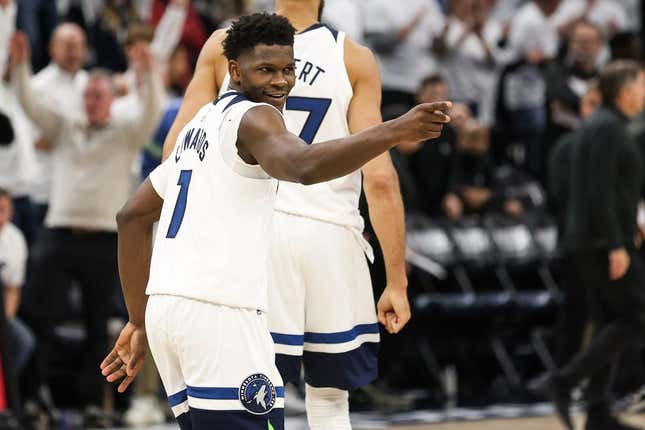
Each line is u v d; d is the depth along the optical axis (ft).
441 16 82.02
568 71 80.94
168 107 61.21
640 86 54.39
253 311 27.43
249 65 27.25
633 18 96.07
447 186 72.95
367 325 34.04
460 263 69.62
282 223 32.99
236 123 26.63
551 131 78.79
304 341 33.58
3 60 61.67
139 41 60.54
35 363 57.93
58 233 60.54
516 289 72.54
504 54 87.25
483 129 74.28
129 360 30.99
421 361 70.08
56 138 61.21
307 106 33.09
